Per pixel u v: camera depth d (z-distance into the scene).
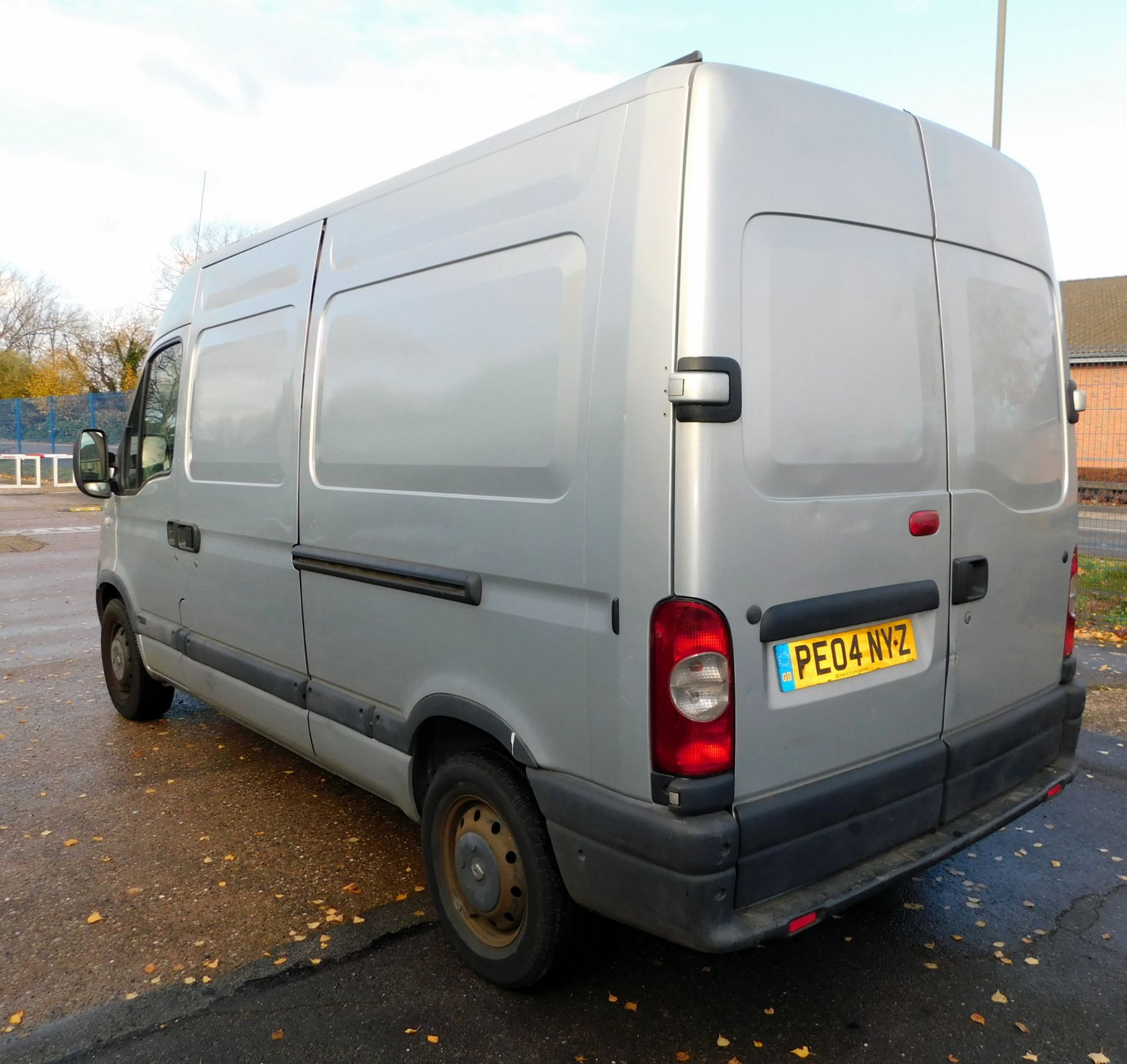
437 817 3.07
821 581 2.45
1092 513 10.06
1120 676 6.46
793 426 2.38
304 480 3.64
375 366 3.26
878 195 2.65
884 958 3.07
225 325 4.33
